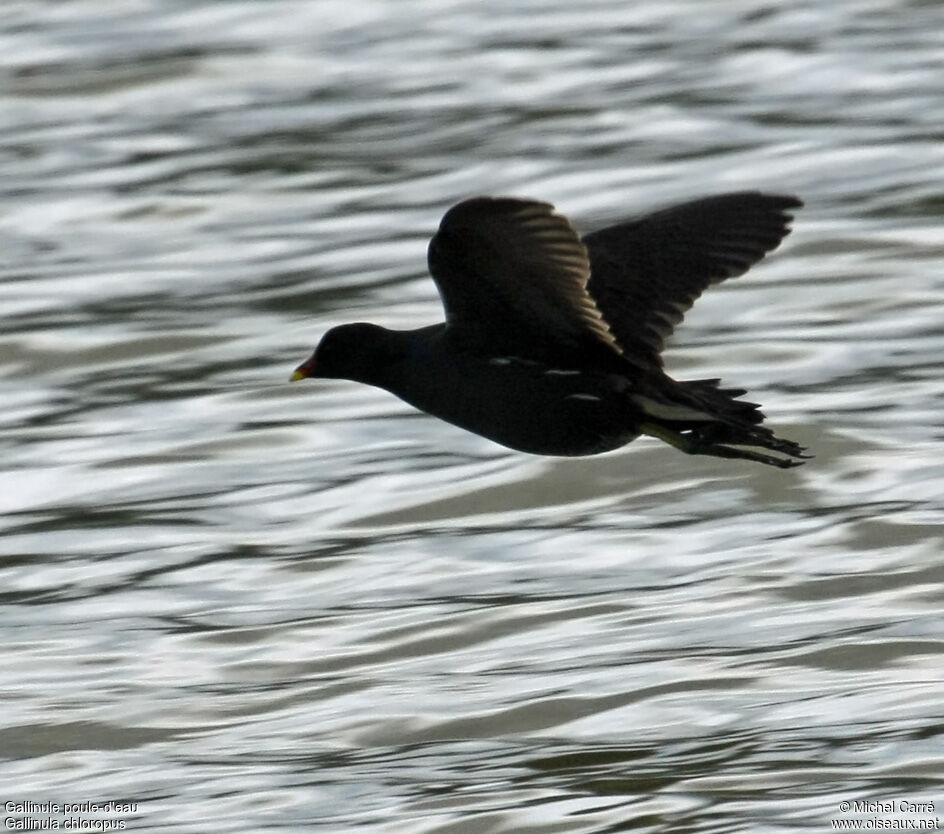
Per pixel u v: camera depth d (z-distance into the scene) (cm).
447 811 1077
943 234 1998
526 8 2773
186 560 1498
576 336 995
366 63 2602
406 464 1634
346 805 1097
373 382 1060
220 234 2159
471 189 2198
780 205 1077
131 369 1864
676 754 1133
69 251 2145
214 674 1307
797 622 1309
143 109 2516
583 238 1078
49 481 1656
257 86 2553
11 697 1288
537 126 2356
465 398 1039
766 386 1738
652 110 2375
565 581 1413
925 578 1362
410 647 1323
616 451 1602
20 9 2847
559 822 1054
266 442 1695
